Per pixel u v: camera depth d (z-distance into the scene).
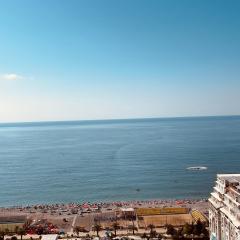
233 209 154.12
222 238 164.75
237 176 179.88
